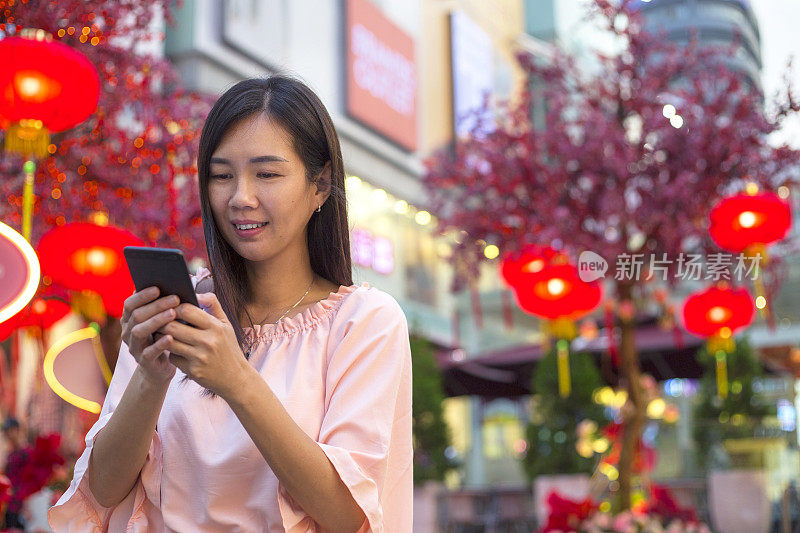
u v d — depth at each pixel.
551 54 5.06
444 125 14.30
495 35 15.85
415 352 8.08
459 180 4.80
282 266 1.22
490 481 12.46
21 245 2.45
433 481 7.73
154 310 0.96
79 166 4.02
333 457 1.02
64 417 4.40
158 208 4.26
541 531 4.47
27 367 4.71
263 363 1.16
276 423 0.98
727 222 3.70
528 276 3.97
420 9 13.98
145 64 4.09
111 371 3.51
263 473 1.10
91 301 3.23
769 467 7.07
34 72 2.83
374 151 12.28
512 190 4.52
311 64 10.97
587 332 5.84
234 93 1.17
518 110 4.93
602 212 4.16
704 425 7.30
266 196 1.13
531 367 8.24
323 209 1.24
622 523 4.18
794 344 8.85
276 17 10.15
